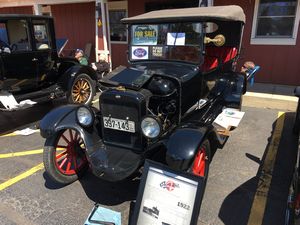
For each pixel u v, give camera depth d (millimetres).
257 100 6465
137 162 2820
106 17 9039
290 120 5262
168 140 2686
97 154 2971
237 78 4695
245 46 8195
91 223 2574
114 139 3145
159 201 2309
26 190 3258
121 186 3293
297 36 7512
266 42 7906
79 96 6324
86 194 3156
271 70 8078
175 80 3174
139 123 2926
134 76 3209
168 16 3514
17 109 5160
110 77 3252
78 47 12141
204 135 2686
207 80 4023
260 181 3320
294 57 7695
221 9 3994
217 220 2691
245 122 5195
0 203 3025
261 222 2664
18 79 5547
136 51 3941
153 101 3229
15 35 5379
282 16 7574
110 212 2746
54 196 3133
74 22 11852
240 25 4840
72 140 3391
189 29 3463
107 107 3057
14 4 11453
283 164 3697
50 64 6227
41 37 5883
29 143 4594
